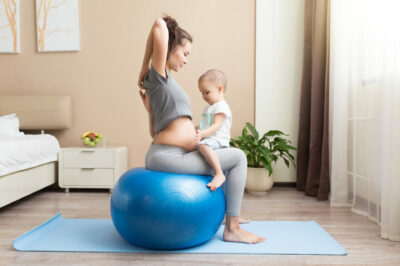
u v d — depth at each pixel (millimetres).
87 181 2943
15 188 2270
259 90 3230
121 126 3301
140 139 3299
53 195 2838
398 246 1583
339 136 2426
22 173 2375
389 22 1709
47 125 3184
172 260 1373
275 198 2723
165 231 1378
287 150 2904
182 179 1420
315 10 2867
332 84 2576
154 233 1389
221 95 1799
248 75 3244
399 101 1654
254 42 3232
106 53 3291
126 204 1403
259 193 2861
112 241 1597
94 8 3273
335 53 2455
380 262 1383
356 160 2307
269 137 3227
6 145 2170
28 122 3162
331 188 2463
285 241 1621
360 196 2242
